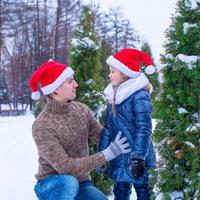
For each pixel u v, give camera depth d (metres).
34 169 7.95
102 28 40.78
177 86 3.12
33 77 3.77
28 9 38.53
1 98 38.44
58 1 37.53
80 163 3.47
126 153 3.54
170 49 3.18
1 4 37.12
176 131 3.09
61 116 3.65
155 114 3.29
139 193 3.72
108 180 5.59
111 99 3.63
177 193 3.13
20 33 38.75
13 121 21.03
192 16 3.06
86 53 5.85
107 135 3.69
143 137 3.36
